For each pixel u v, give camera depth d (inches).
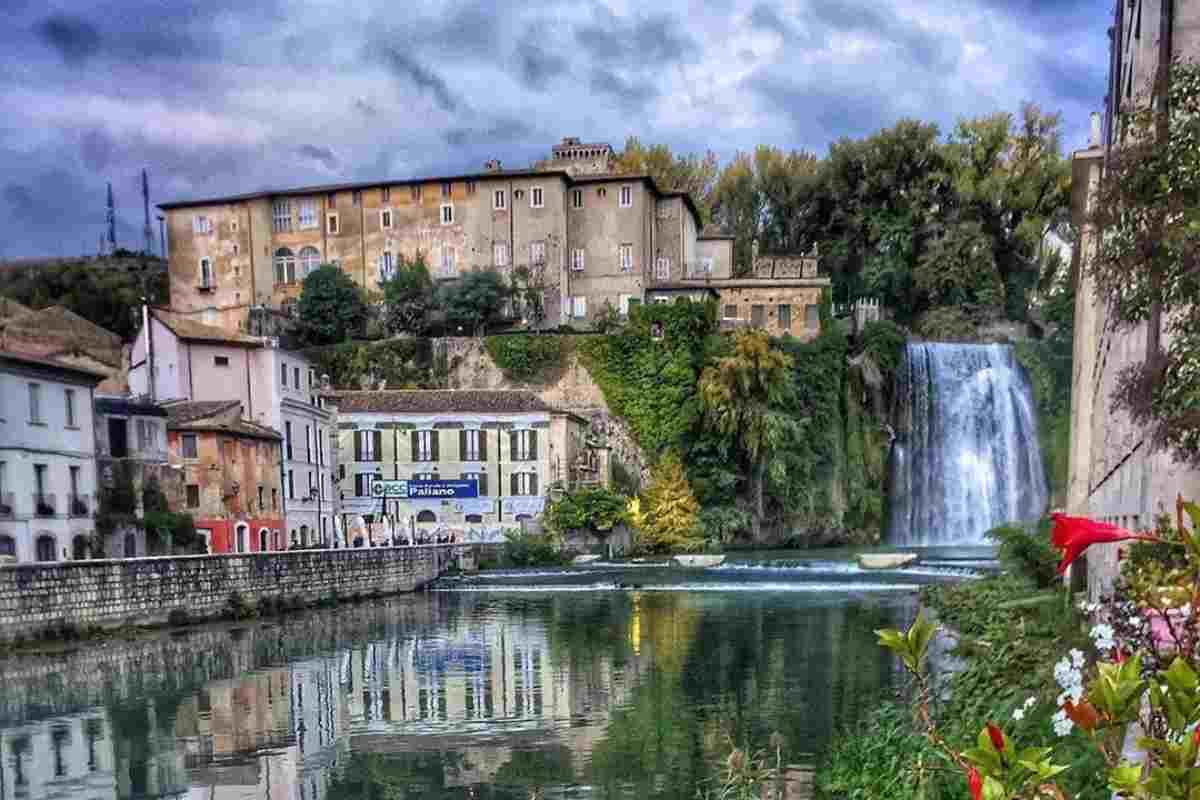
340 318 2898.6
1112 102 827.4
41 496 1375.5
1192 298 326.0
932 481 2704.2
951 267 3245.6
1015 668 490.6
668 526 2391.7
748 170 3809.1
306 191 3065.9
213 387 1968.5
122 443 1592.0
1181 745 95.7
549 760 578.9
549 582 1835.6
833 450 2615.7
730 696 742.5
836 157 3558.1
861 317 2994.6
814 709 684.7
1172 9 464.8
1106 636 132.4
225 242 3129.9
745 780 413.1
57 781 570.9
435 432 2412.6
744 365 2455.7
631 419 2628.0
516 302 2864.2
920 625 135.3
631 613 1341.0
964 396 2716.5
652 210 3088.1
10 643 1061.1
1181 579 138.7
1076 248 959.0
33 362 1359.5
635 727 653.3
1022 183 3334.2
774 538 2513.5
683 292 2891.2
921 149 3467.0
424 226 3002.0
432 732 662.5
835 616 1235.9
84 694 831.1
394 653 1024.9
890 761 425.1
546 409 2417.6
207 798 532.1
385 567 1695.4
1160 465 446.9
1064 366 2600.9
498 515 2397.9
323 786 544.4
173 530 1612.9
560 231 2910.9
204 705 777.6
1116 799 114.0
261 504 1894.7
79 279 3144.7
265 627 1263.5
